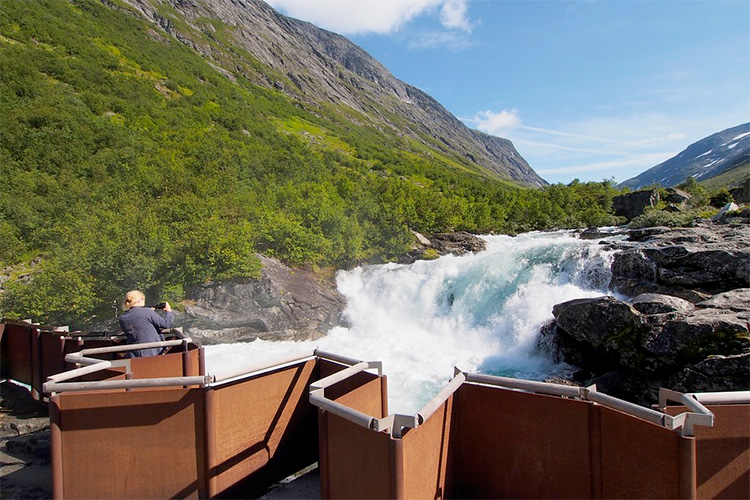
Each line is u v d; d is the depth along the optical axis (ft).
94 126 140.87
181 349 18.85
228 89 334.85
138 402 11.25
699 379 28.76
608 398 8.80
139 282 55.16
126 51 280.92
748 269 38.88
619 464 8.74
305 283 62.34
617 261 49.24
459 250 97.35
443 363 43.39
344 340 53.36
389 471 8.18
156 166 112.78
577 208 182.80
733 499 8.77
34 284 56.18
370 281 66.95
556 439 9.59
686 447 7.56
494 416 10.48
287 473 13.39
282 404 13.26
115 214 75.77
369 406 12.28
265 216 72.33
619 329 34.58
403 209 109.40
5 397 26.14
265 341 52.95
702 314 32.04
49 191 95.45
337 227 75.61
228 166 120.78
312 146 280.51
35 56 192.03
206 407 11.22
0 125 121.39
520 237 124.57
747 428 8.77
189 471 11.30
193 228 63.21
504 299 52.19
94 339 21.58
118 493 11.30
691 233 59.82
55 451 11.23
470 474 10.91
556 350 41.57
